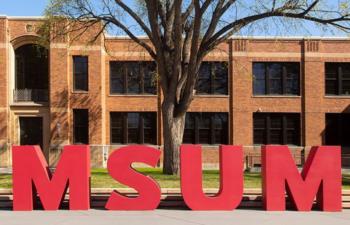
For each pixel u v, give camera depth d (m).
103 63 39.41
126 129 40.09
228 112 40.25
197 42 20.80
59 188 14.51
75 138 38.75
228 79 40.34
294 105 40.44
